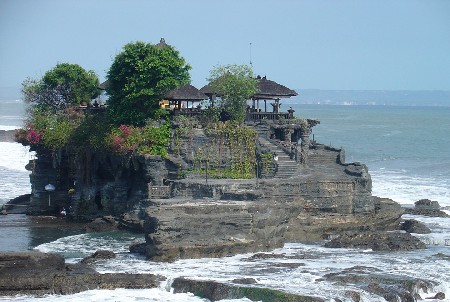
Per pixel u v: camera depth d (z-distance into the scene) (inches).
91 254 3833.7
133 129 4608.8
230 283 3287.4
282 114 4970.5
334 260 3747.5
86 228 4441.4
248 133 4618.6
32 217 4837.6
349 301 3164.4
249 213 3860.7
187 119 4709.6
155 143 4554.6
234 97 4899.1
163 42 5118.1
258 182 4318.4
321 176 4485.7
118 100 4830.2
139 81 4746.6
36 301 3201.3
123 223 4411.9
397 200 5398.6
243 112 4918.8
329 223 4347.9
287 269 3550.7
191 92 4884.4
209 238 3762.3
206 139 4611.2
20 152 7716.5
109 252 3784.5
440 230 4397.1
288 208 4050.2
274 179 4421.8
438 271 3575.3
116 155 4581.7
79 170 4763.8
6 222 4677.7
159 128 4616.1
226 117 4921.3
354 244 4020.7
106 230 4416.8
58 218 4803.2
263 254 3801.7
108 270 3538.4
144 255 3806.6
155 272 3503.9
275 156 4586.6
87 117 4980.3
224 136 4618.6
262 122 4877.0
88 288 3329.2
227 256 3791.8
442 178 6451.8
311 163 4761.3
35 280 3294.8
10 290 3277.6
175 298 3257.9
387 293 3260.3
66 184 4990.2
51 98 5546.3
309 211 4347.9
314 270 3548.2
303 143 4911.4
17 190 5762.8
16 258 3417.8
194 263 3666.3
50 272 3376.0
